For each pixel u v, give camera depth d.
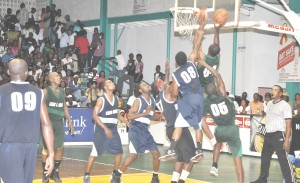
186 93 8.04
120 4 22.34
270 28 12.88
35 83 18.52
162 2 20.42
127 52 23.81
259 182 9.77
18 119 5.74
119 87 19.94
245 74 19.31
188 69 8.03
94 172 11.33
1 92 5.75
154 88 10.01
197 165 13.00
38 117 5.86
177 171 8.53
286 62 17.91
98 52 21.30
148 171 11.75
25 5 26.34
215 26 8.59
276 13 18.45
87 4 23.77
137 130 9.39
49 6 24.36
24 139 5.74
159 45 22.45
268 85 19.34
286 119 9.28
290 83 17.97
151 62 22.88
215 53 8.25
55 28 23.16
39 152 14.73
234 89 19.16
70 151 15.18
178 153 8.42
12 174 5.67
